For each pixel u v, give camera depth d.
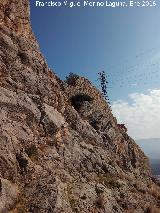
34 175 27.14
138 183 41.78
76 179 31.73
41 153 30.30
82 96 49.00
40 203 24.47
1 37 38.09
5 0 42.09
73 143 36.03
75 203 27.25
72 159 33.84
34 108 33.78
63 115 39.81
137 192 39.03
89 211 27.72
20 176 26.14
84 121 44.00
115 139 49.56
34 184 26.28
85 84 55.59
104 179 35.94
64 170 31.28
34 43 43.91
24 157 27.25
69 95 48.19
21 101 32.91
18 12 43.41
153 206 37.28
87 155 36.56
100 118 48.66
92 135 42.81
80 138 38.66
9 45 38.19
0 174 24.59
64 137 35.47
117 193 34.44
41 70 41.00
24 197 24.64
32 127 32.06
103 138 46.66
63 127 36.34
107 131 48.28
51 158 30.95
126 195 35.16
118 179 38.03
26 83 36.59
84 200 28.53
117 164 44.91
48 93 38.72
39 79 38.97
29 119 32.34
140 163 56.25
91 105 49.47
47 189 25.97
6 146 26.42
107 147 46.19
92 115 48.25
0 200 22.73
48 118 34.41
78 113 46.19
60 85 47.72
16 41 39.97
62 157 32.66
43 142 32.00
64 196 26.42
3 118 29.08
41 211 23.97
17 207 23.55
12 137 27.92
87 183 31.97
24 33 43.34
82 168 34.59
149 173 58.03
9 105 31.22
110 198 31.95
